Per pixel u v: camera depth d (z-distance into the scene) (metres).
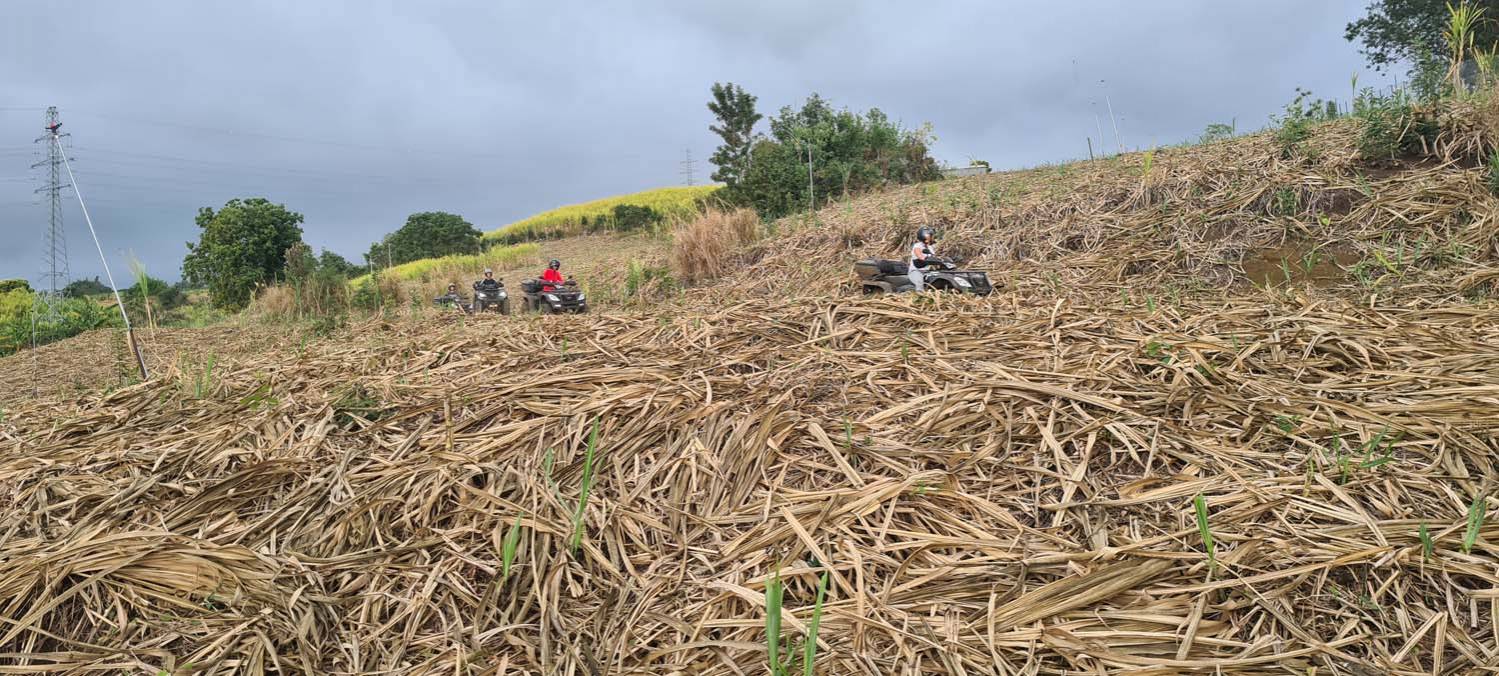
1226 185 9.61
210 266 28.33
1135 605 2.17
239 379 4.77
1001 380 3.64
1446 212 7.61
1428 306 5.51
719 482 2.96
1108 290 7.67
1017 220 10.71
